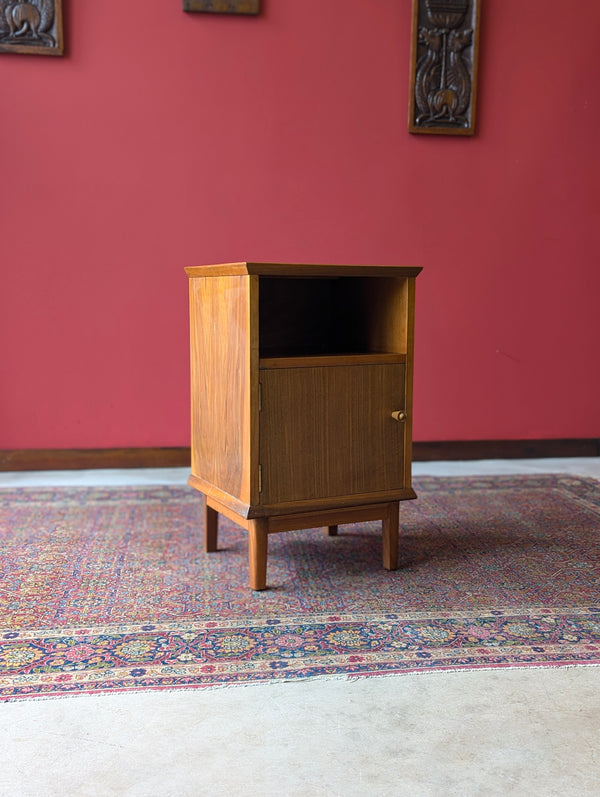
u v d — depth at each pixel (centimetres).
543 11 414
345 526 314
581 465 425
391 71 406
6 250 389
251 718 176
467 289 427
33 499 349
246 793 151
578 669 199
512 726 174
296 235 411
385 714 178
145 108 391
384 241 418
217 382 258
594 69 422
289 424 244
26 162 386
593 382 442
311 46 399
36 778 155
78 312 398
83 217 393
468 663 201
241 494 247
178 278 404
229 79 396
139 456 411
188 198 400
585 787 154
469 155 418
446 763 161
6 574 260
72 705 180
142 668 197
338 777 156
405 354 259
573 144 425
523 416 439
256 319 234
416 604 238
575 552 283
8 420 400
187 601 239
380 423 258
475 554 281
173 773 157
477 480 386
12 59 379
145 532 305
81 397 404
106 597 241
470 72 409
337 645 210
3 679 191
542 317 434
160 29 387
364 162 411
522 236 428
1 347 395
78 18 381
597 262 435
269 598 242
